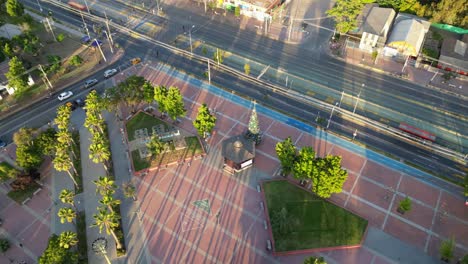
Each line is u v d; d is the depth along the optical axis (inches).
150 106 4431.6
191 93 4611.2
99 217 2768.2
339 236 3115.2
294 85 4714.6
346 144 3961.6
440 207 3353.8
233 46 5408.5
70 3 6323.8
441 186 3535.9
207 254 3026.6
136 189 3518.7
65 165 3262.8
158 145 3752.5
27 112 4399.6
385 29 5221.5
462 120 4239.7
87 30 5620.1
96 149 3321.9
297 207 3334.2
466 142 3981.3
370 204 3378.4
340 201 3403.1
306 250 3026.6
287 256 3009.4
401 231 3174.2
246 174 3654.0
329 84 4729.3
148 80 4808.1
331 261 2970.0
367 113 4330.7
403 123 4192.9
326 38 5531.5
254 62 5098.4
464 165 3742.6
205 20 5999.0
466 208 3356.3
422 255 3011.8
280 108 4407.0
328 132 4099.4
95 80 4744.1
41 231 3221.0
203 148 3892.7
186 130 4121.6
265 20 5900.6
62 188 3558.1
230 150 3617.1
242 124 4192.9
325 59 5147.6
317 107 4416.8
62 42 5492.1
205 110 3718.0
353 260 2974.9
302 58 5177.2
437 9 5511.8
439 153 3865.7
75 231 3203.7
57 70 4867.1
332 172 3097.9
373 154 3850.9
